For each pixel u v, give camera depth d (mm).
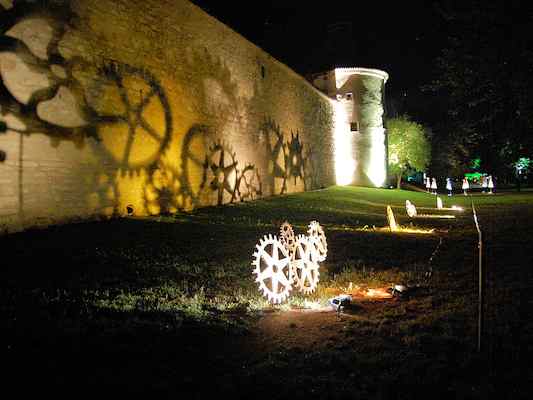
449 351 4418
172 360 4168
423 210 21750
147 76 14016
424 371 3992
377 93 38812
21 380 3574
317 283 7328
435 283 7152
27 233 9375
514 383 3723
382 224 15344
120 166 12656
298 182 27812
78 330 4605
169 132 15000
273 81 24453
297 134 27953
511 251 9531
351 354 4387
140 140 13531
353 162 37438
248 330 5078
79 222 11117
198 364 4121
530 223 14547
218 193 18125
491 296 6215
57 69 10734
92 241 9156
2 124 9375
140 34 13781
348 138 37500
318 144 32062
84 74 11523
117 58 12727
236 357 4344
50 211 10383
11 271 6777
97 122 11875
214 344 4656
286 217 15820
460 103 21125
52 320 4848
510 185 51250
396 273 7934
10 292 5805
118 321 4988
